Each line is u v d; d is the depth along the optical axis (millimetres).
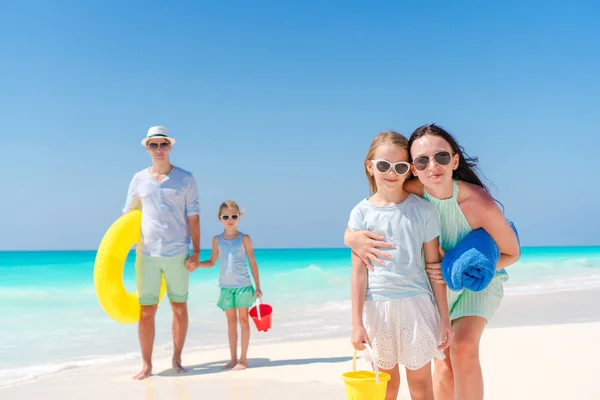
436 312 3250
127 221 6129
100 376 5441
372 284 3225
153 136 5926
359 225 3318
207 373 5543
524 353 5746
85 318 9102
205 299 11281
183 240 5969
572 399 4195
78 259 22422
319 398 4504
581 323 7863
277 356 6297
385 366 3225
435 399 3537
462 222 3350
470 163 3510
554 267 22172
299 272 16578
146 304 5750
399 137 3354
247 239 6262
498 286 3469
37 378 5359
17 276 13734
